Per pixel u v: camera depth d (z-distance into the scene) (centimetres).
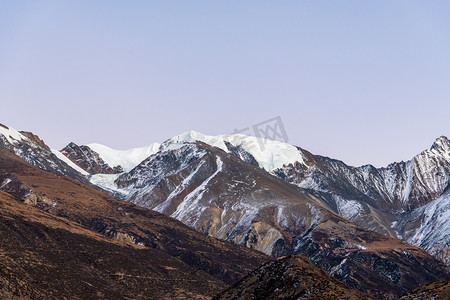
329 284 14425
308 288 14312
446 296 13062
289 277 14638
